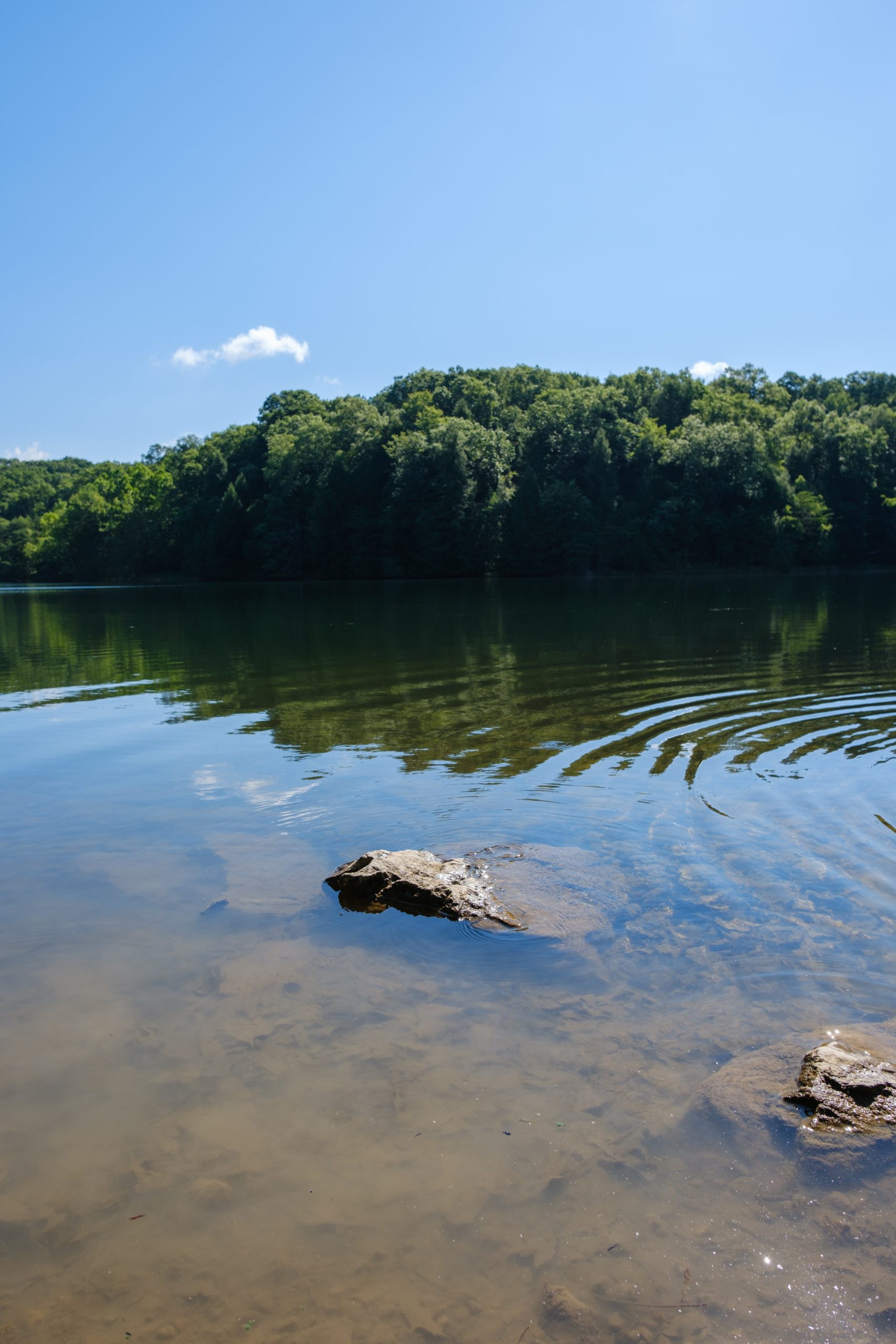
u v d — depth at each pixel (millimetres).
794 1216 3400
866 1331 2916
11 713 13680
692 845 7070
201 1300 3104
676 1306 3031
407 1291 3127
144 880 6652
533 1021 4723
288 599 47844
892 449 80875
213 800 8633
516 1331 2945
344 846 7301
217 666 18734
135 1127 3957
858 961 5195
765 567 69625
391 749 10570
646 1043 4480
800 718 11664
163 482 95062
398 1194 3557
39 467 178000
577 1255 3254
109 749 10938
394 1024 4719
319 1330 2969
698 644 20406
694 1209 3449
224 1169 3699
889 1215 3391
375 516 75750
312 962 5402
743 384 95062
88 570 97312
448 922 5891
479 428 73062
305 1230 3398
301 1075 4297
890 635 21938
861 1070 4055
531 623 27531
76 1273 3229
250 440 92375
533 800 8352
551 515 67625
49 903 6270
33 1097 4160
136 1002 4969
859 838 7129
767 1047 4371
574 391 80562
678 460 70625
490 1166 3684
